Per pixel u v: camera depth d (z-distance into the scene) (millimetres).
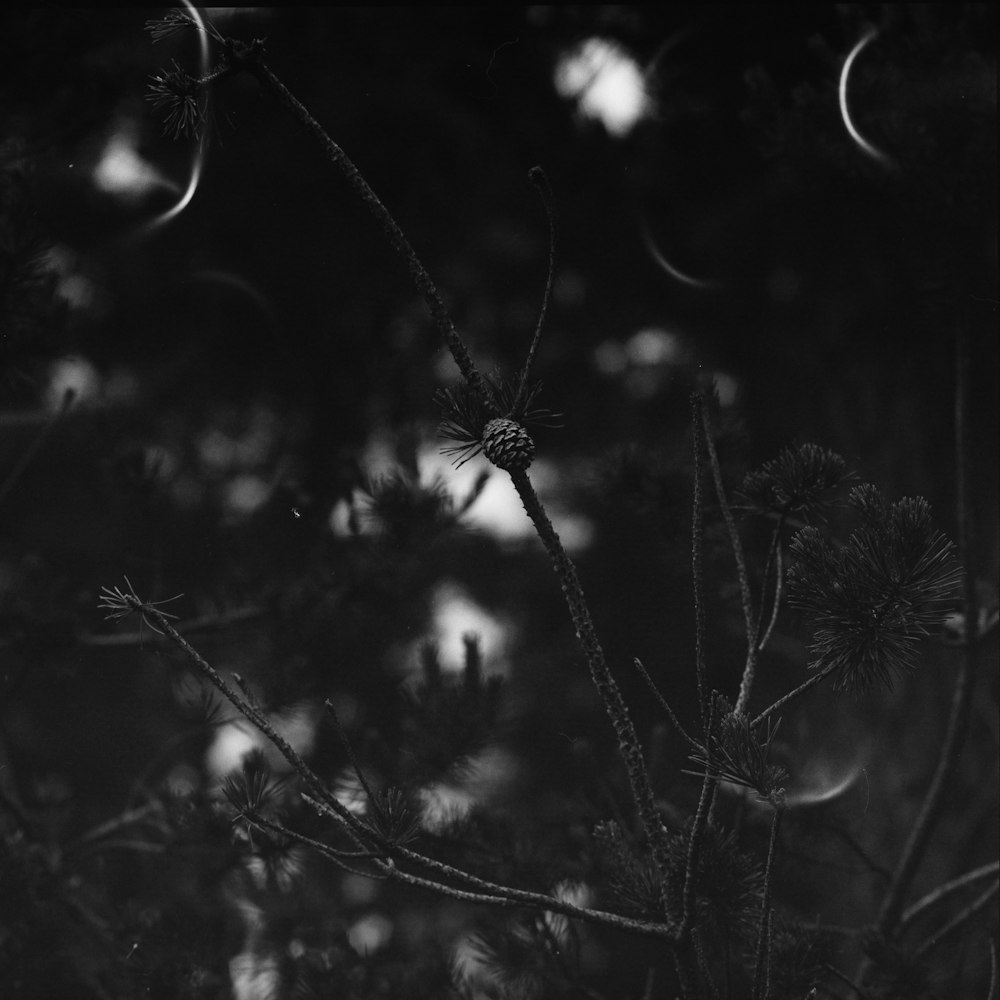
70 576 6098
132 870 3389
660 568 5418
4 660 3070
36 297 2725
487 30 5410
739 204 4836
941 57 2697
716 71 4844
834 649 1753
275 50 5328
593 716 5492
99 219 4832
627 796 2420
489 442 1791
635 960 2902
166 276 5695
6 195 2742
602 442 5996
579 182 5488
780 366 4871
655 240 5160
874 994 2215
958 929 2436
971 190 2562
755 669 1890
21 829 2902
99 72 3205
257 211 5668
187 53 3398
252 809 1803
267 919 2662
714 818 2248
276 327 5910
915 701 3523
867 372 4152
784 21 4555
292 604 3078
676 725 1778
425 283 1812
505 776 5168
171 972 2412
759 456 4855
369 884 3836
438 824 2436
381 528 3170
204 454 6090
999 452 3764
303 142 5496
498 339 6098
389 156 5625
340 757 2846
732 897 1875
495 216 5773
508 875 2393
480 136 5535
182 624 3098
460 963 2498
